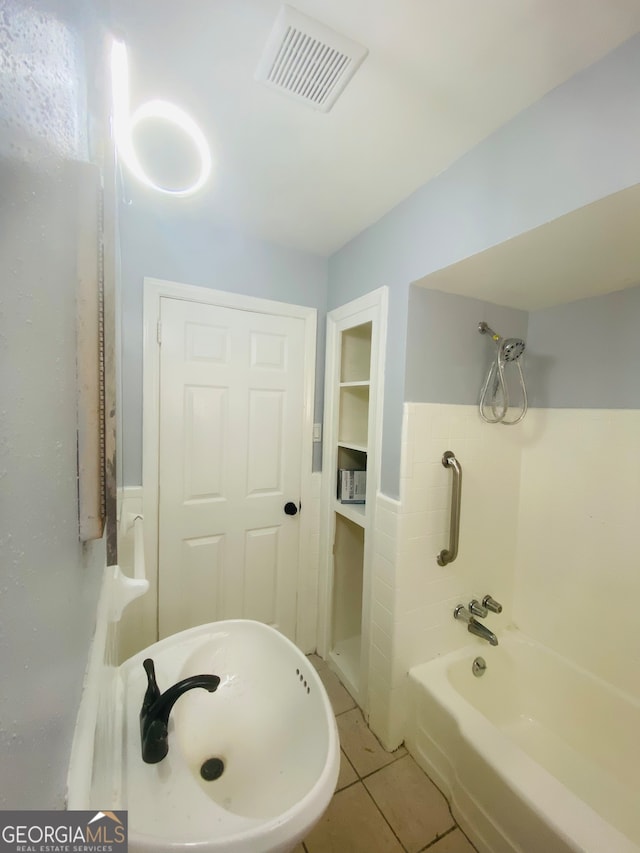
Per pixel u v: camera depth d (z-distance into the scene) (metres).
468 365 1.52
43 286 0.29
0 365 0.22
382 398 1.50
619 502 1.39
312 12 0.75
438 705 1.30
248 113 1.00
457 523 1.45
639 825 1.16
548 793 0.96
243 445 1.75
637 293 1.34
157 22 0.76
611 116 0.78
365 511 1.65
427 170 1.22
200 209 1.48
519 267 1.19
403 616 1.43
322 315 1.93
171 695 0.66
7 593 0.23
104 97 0.55
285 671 0.88
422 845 1.10
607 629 1.42
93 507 0.43
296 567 1.94
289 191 1.35
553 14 0.73
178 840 0.50
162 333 1.54
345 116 1.01
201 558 1.69
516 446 1.71
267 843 0.52
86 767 0.38
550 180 0.90
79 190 0.40
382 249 1.51
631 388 1.36
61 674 0.34
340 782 1.30
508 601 1.74
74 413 0.40
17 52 0.23
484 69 0.85
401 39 0.79
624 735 1.31
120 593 0.83
